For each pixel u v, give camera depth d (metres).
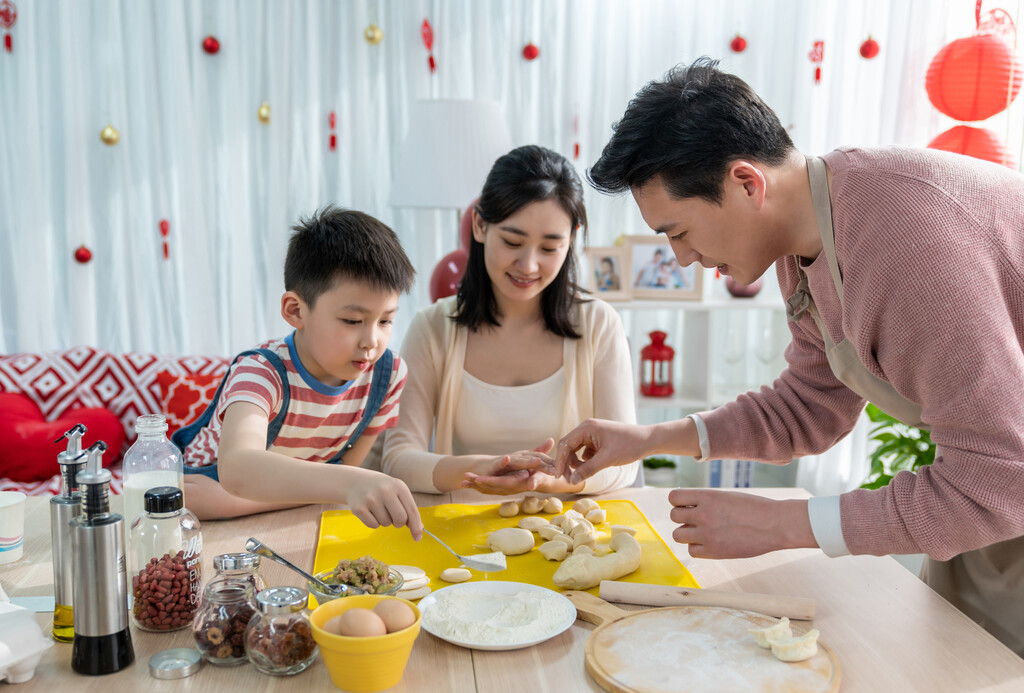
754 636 0.90
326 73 3.06
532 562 1.14
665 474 3.07
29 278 2.89
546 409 1.66
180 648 0.89
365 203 3.13
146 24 2.90
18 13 2.81
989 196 0.91
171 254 3.04
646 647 0.88
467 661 0.88
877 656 0.89
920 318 0.88
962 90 2.14
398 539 1.22
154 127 2.94
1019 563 1.10
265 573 1.10
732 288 3.11
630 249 3.00
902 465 2.54
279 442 1.37
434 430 1.80
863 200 0.94
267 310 3.12
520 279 1.54
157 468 1.03
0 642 0.81
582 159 3.20
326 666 0.86
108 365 2.70
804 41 3.09
